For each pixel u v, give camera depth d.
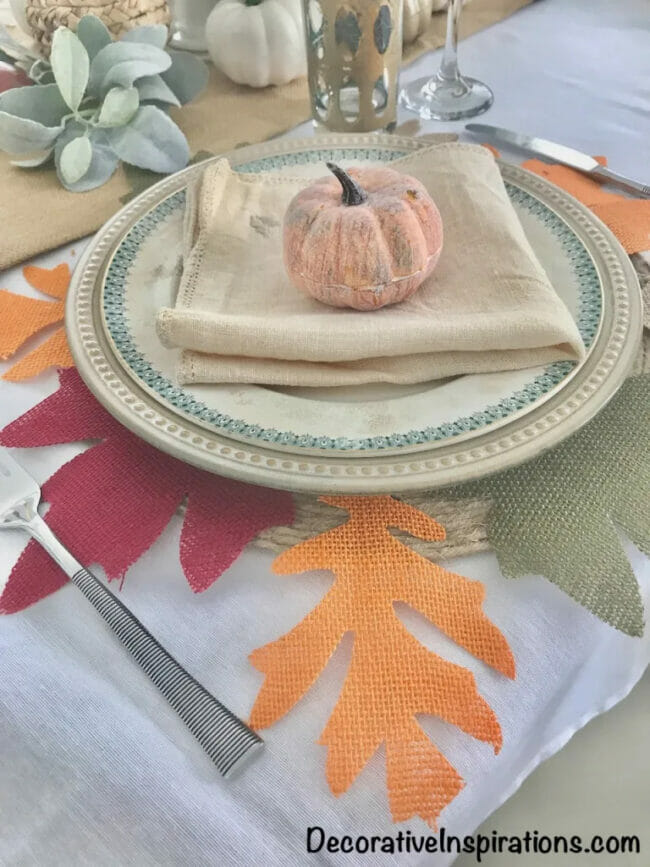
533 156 0.51
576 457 0.31
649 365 0.35
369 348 0.32
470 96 0.58
